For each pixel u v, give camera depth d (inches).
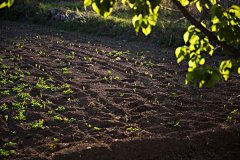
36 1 952.9
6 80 382.9
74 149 217.9
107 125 265.1
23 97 327.0
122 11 821.2
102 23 719.7
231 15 138.8
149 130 251.0
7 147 235.0
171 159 206.4
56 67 443.8
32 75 408.2
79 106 308.5
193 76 111.5
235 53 129.6
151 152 210.7
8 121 276.1
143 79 390.6
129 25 679.7
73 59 484.7
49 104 312.2
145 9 112.3
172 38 589.9
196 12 544.7
